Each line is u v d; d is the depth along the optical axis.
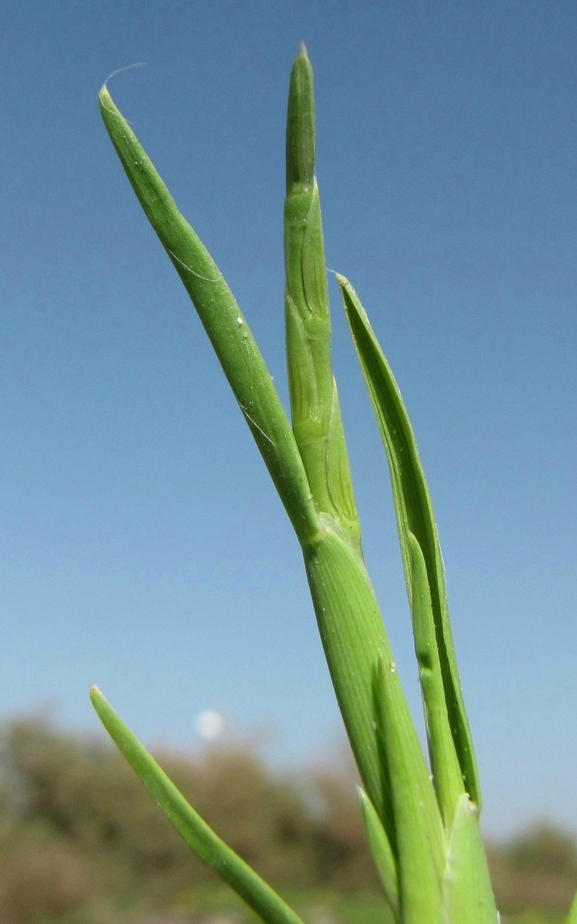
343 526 0.06
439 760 0.06
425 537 0.06
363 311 0.06
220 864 0.06
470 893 0.06
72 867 1.02
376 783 0.06
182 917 0.97
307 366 0.06
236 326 0.06
